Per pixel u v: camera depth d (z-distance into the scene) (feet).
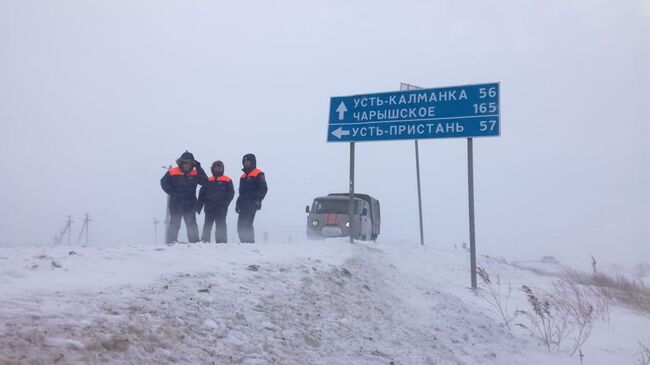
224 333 17.29
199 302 18.99
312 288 25.57
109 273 20.15
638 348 28.99
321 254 34.68
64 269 19.83
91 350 13.35
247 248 31.17
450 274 47.47
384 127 43.39
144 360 13.93
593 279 58.90
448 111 41.70
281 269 26.91
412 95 42.88
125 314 15.96
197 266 23.80
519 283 53.11
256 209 37.96
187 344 15.69
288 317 20.80
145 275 20.63
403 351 21.49
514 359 24.93
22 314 14.16
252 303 20.77
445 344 24.59
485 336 27.86
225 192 36.68
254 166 38.29
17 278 17.75
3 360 11.61
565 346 28.66
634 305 44.52
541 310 32.17
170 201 35.63
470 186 41.24
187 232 35.88
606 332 32.78
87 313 15.25
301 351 18.25
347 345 20.33
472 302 36.09
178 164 35.73
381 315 25.96
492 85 40.96
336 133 45.01
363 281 31.14
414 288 34.96
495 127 40.40
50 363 12.21
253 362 16.08
